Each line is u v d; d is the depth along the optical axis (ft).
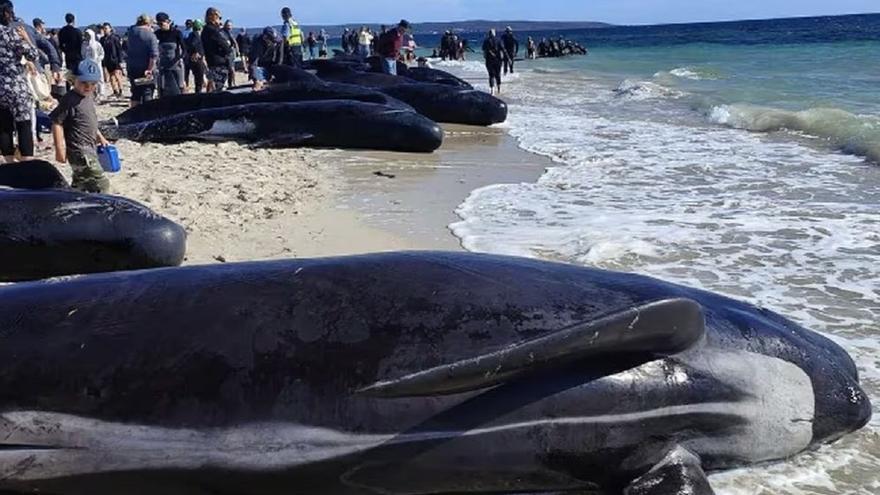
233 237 26.61
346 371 12.78
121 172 36.29
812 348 15.14
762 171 38.42
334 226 28.30
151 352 13.07
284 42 77.77
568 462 13.19
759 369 14.17
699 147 46.16
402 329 12.98
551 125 59.06
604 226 28.22
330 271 13.76
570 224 28.66
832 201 31.96
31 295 13.88
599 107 71.97
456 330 12.96
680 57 158.71
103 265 23.24
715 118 59.47
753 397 14.03
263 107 48.29
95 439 13.02
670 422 13.47
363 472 12.95
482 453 12.89
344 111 47.19
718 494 13.80
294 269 13.89
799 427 14.47
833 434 15.07
